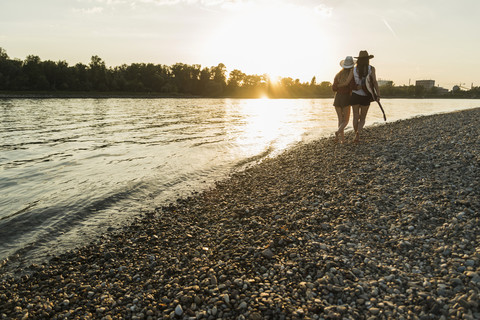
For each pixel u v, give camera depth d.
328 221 5.03
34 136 16.83
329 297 3.13
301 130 19.62
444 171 6.93
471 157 7.85
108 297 3.51
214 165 10.08
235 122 25.61
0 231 5.47
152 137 16.39
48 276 4.12
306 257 3.88
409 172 7.13
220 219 5.66
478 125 14.94
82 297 3.58
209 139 15.68
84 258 4.54
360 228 4.66
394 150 9.76
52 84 124.31
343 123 10.90
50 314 3.31
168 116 32.44
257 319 2.90
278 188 7.10
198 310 3.10
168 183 8.18
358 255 3.85
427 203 5.17
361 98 10.04
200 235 5.06
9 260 4.57
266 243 4.34
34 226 5.68
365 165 8.14
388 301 3.00
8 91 106.75
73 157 11.32
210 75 177.12
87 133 18.06
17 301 3.58
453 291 3.02
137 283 3.79
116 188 7.71
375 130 16.02
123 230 5.48
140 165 10.06
